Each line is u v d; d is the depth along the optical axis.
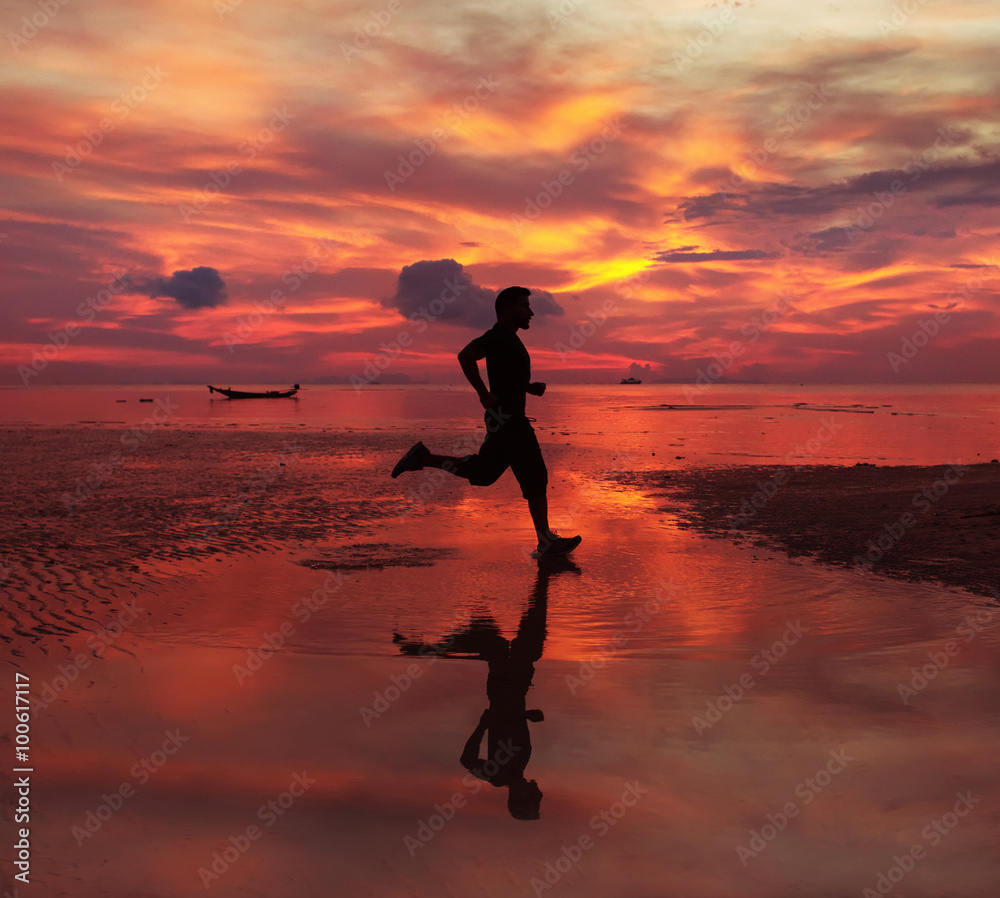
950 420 31.81
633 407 48.41
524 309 6.83
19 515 9.03
